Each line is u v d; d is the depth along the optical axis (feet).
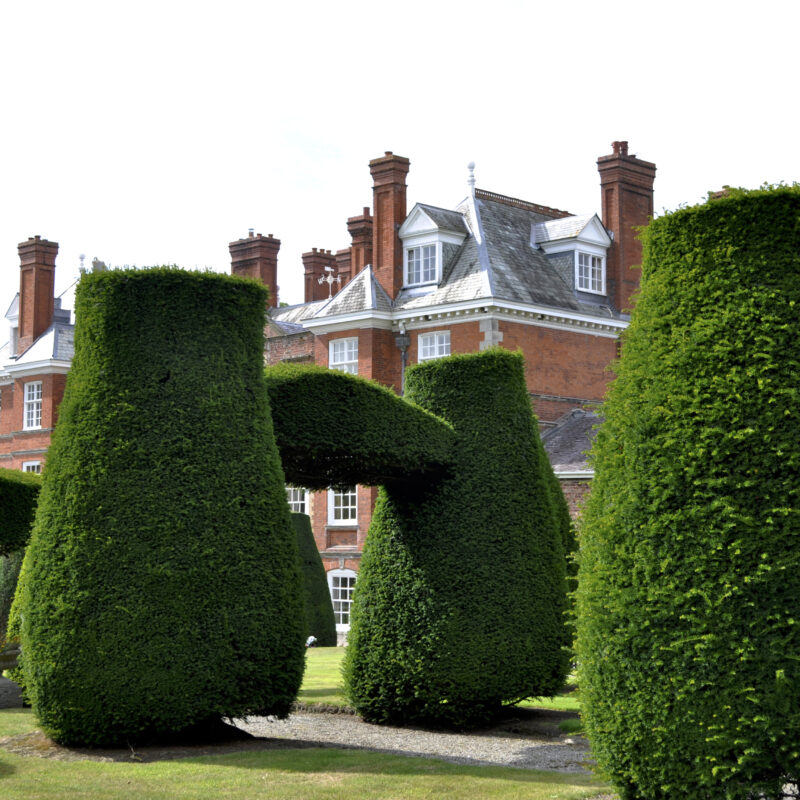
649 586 23.26
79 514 35.32
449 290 97.96
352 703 44.32
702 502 23.00
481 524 42.93
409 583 43.21
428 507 43.70
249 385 37.47
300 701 48.80
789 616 22.02
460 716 41.88
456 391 44.50
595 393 102.32
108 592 34.71
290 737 40.06
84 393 36.52
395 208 103.09
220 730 38.29
